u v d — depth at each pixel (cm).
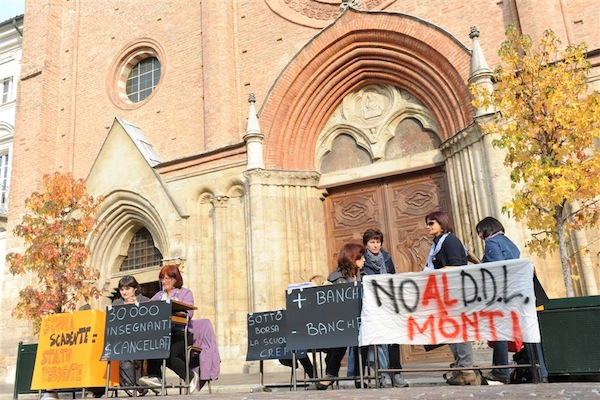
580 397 407
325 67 1576
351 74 1587
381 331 663
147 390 881
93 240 1809
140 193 1730
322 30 1565
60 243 1575
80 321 846
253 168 1523
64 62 2152
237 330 1525
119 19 2078
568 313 631
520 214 1000
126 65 2031
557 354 629
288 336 720
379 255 778
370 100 1598
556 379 652
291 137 1598
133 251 1864
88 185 1830
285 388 944
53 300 1505
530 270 618
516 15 1378
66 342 847
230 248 1586
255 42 1752
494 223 728
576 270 1143
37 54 2123
